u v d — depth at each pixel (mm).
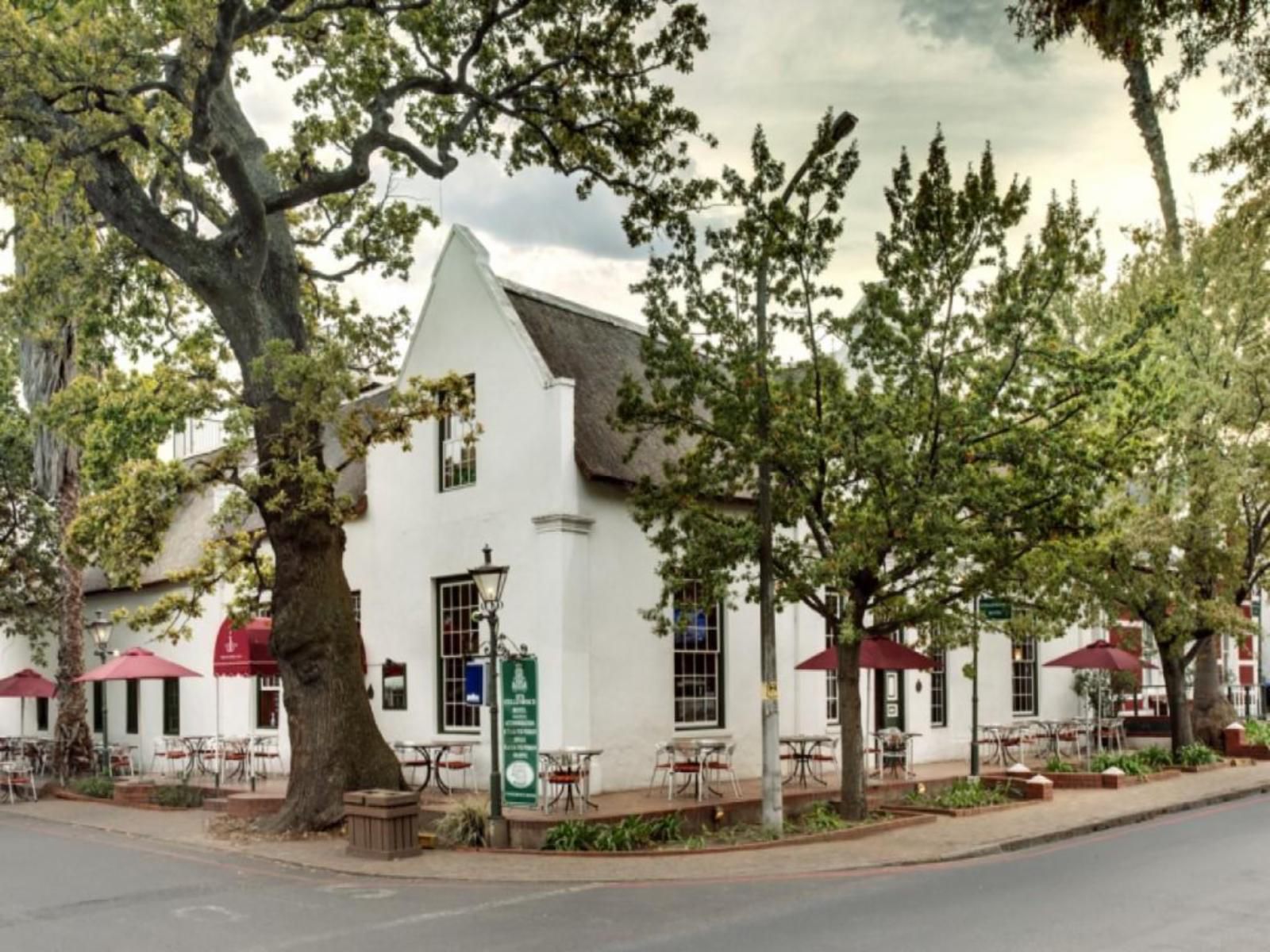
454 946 9508
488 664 15805
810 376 16438
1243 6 7719
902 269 15727
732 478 16438
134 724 29578
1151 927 9703
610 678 19062
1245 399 23500
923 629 17234
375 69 18516
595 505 19250
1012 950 8984
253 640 21391
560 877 12953
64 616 26312
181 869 14148
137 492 17047
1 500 30578
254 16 16438
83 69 16484
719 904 11203
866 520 16188
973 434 15750
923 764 24109
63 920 11141
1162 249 25406
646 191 18969
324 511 17547
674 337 16094
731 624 21031
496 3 17703
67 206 22406
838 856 14086
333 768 17172
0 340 29750
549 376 19219
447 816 15945
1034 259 15789
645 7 18281
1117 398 19000
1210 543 23344
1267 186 9312
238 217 17672
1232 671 36719
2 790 25594
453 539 20609
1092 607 23625
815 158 15594
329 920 10758
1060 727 26500
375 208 21141
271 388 17609
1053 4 7938
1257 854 13602
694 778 19297
